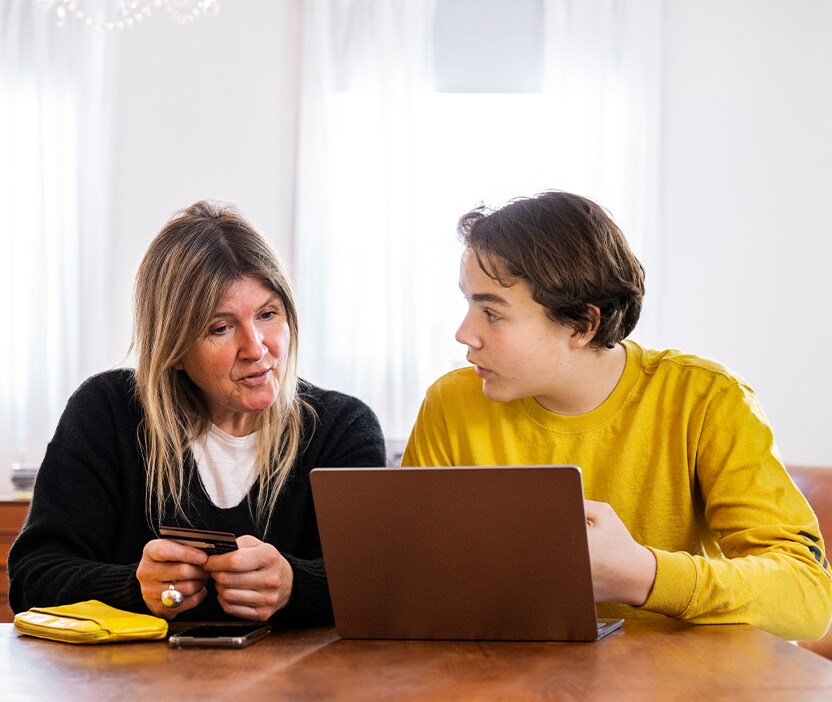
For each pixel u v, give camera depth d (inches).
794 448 141.9
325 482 45.7
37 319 138.6
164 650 44.6
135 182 142.4
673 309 142.6
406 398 137.4
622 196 139.8
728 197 142.7
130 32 142.5
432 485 44.6
